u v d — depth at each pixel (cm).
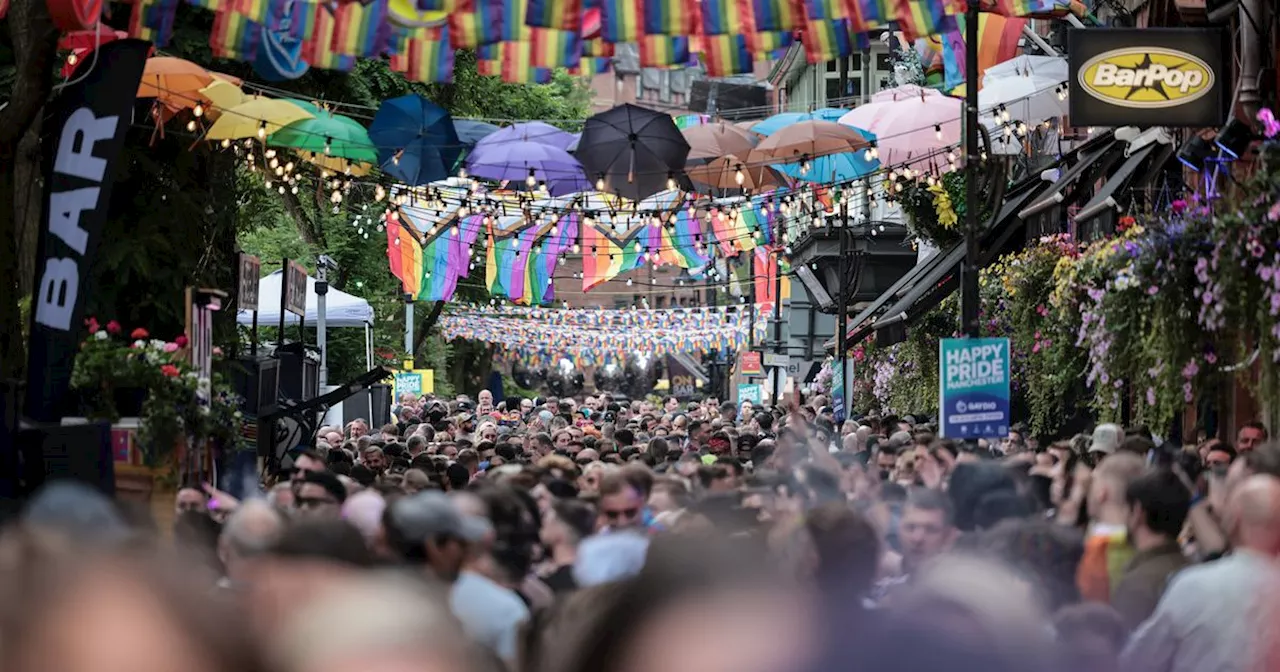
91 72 1720
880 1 2244
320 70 3403
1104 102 2272
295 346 3172
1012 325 2869
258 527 828
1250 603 721
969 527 1021
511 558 990
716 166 2930
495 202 3469
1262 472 912
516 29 2233
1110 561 958
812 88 9188
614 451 2386
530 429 3525
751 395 6241
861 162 3234
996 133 3322
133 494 1786
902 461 1680
